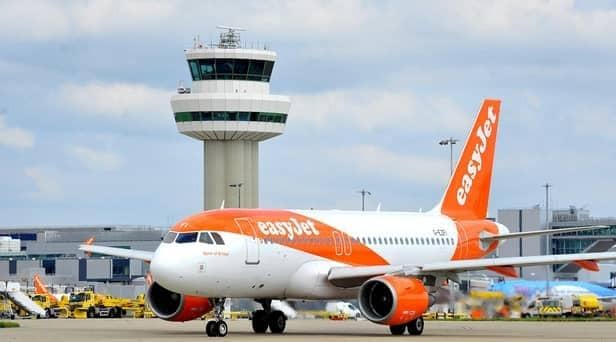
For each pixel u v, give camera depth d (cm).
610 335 15400
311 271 15788
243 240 14850
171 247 14338
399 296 14650
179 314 15288
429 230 18212
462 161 19288
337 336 14938
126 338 14100
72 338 14100
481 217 19525
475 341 13650
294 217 15975
